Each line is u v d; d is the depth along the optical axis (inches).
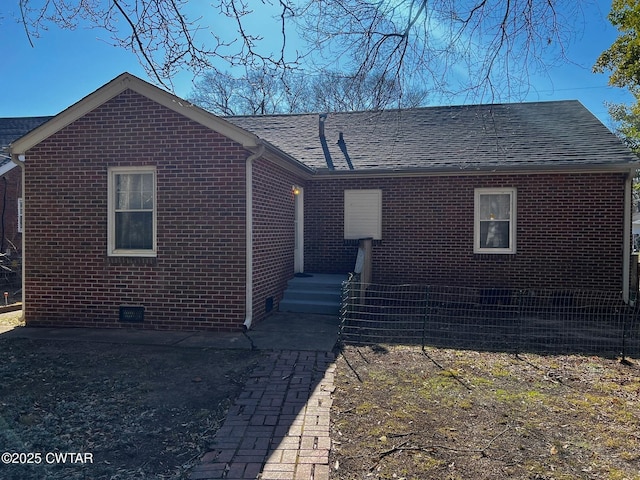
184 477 128.6
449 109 522.0
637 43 474.0
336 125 517.7
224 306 301.6
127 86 306.8
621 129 971.9
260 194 321.4
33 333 297.9
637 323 346.3
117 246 316.2
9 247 636.7
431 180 432.8
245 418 167.2
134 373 216.8
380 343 274.2
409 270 437.7
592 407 180.2
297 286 386.9
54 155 318.3
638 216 1421.0
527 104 516.1
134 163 309.6
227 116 569.0
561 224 408.5
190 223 304.7
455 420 166.6
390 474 130.2
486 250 424.5
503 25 186.4
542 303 406.6
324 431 156.5
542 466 135.3
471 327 329.1
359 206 446.9
